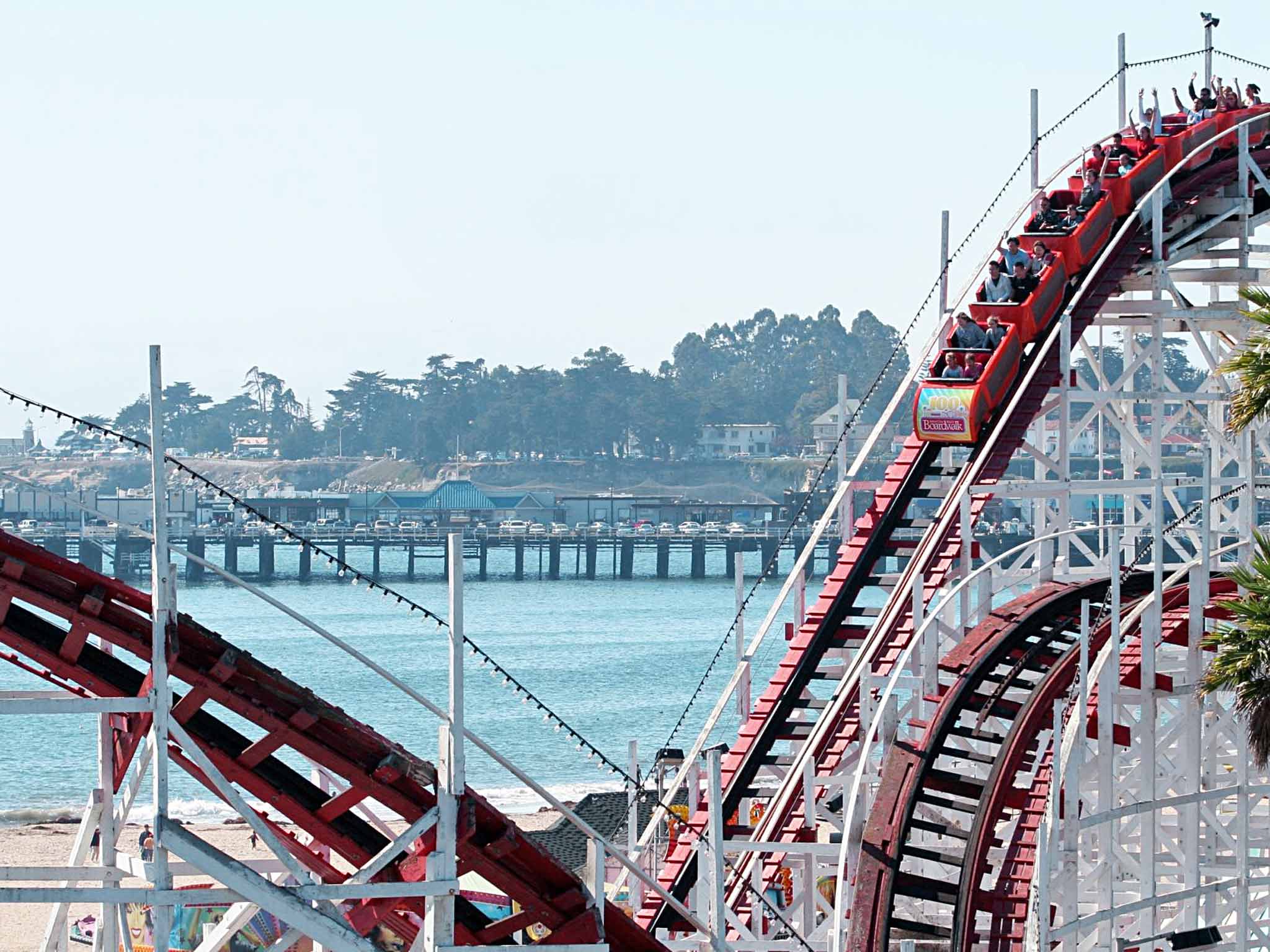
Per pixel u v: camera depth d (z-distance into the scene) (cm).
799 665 9012
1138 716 10356
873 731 8094
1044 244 9944
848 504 10225
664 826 10656
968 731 8212
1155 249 9925
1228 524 9962
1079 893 8362
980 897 7325
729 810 8550
